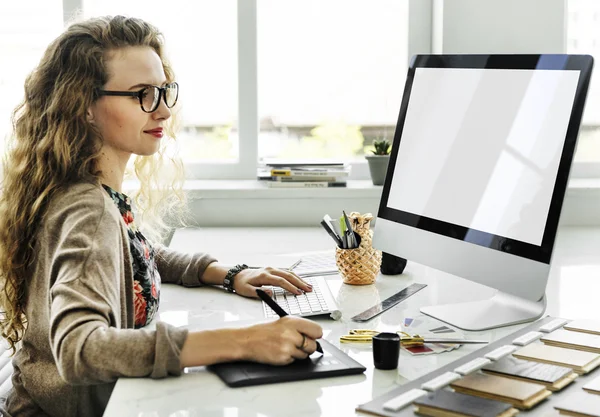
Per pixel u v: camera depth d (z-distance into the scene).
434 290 1.71
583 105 1.32
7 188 1.41
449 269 1.54
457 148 1.56
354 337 1.34
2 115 2.77
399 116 1.75
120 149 1.47
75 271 1.19
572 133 1.33
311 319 1.49
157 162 1.93
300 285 1.68
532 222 1.37
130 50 1.44
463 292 1.69
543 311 1.43
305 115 2.87
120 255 1.31
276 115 2.87
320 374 1.16
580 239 2.29
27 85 1.47
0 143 2.74
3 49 2.75
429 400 1.00
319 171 2.63
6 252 1.37
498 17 2.60
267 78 2.85
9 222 1.38
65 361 1.13
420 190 1.64
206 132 2.86
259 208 2.63
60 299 1.17
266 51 2.83
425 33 2.81
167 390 1.10
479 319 1.44
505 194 1.43
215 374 1.17
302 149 2.89
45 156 1.38
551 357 1.17
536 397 1.02
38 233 1.34
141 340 1.15
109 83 1.42
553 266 1.91
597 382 1.08
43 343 1.33
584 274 1.81
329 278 1.83
